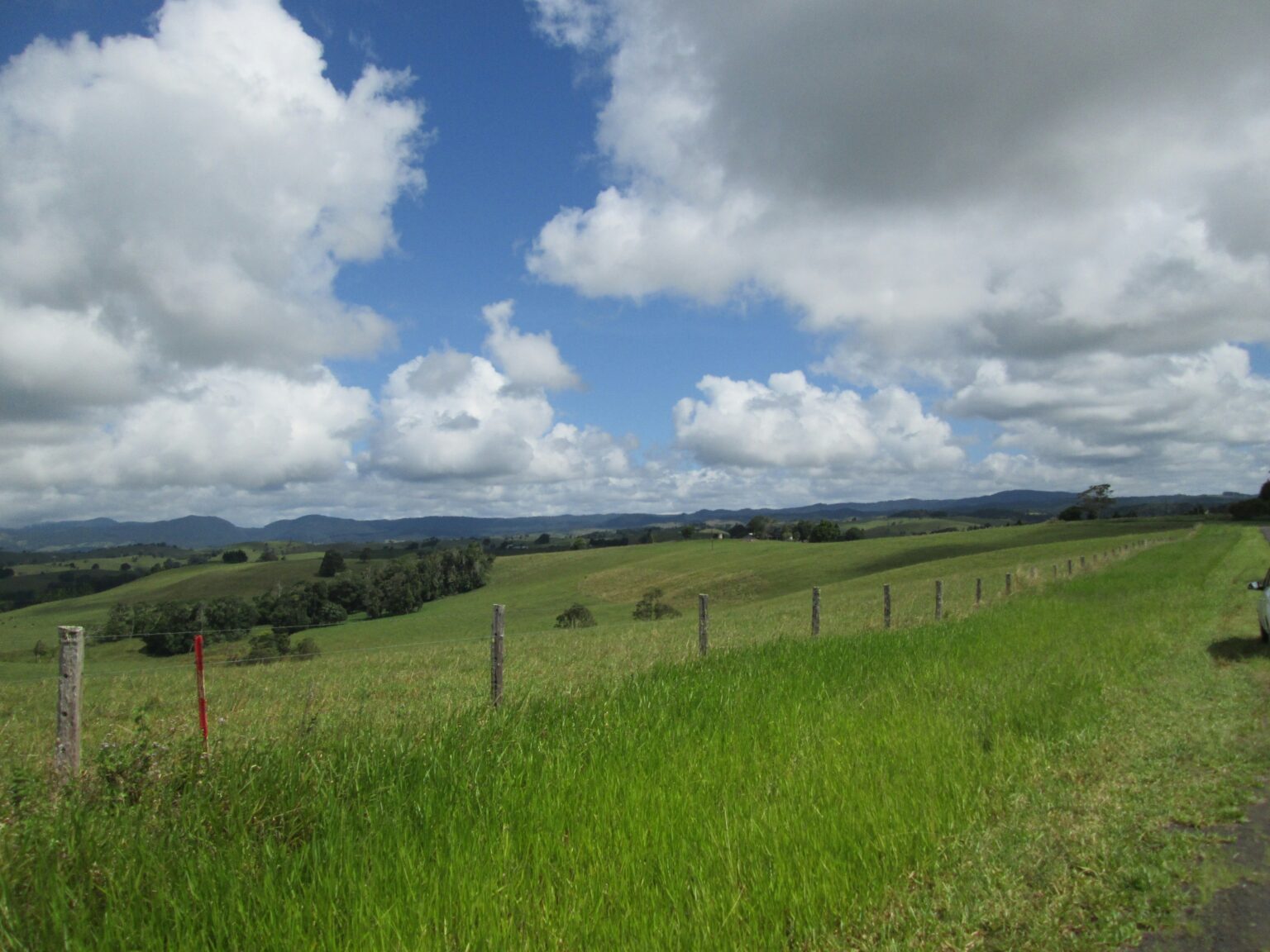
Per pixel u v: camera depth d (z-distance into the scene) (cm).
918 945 392
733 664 1102
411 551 13688
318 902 389
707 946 371
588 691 914
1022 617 1672
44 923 357
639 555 11050
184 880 402
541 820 498
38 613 9025
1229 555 4375
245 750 558
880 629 1752
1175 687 999
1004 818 552
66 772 503
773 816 501
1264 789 628
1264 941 409
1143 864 488
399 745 604
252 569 11331
